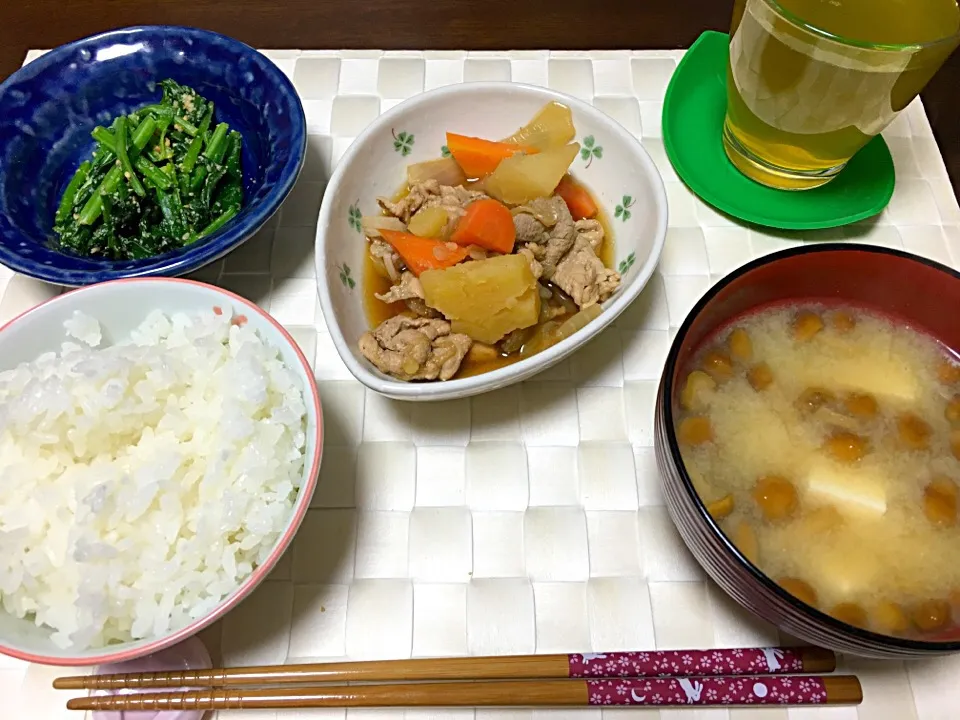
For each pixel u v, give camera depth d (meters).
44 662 0.19
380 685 0.22
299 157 0.28
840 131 0.28
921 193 0.33
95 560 0.21
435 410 0.27
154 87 0.33
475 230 0.28
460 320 0.27
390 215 0.30
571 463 0.26
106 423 0.23
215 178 0.32
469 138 0.30
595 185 0.31
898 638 0.18
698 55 0.35
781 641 0.23
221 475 0.22
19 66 0.37
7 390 0.23
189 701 0.21
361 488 0.26
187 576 0.21
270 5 0.38
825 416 0.23
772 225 0.30
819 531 0.22
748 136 0.31
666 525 0.25
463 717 0.22
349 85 0.35
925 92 0.36
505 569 0.24
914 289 0.24
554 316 0.29
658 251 0.26
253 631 0.23
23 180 0.30
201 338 0.24
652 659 0.22
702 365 0.24
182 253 0.26
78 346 0.24
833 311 0.25
